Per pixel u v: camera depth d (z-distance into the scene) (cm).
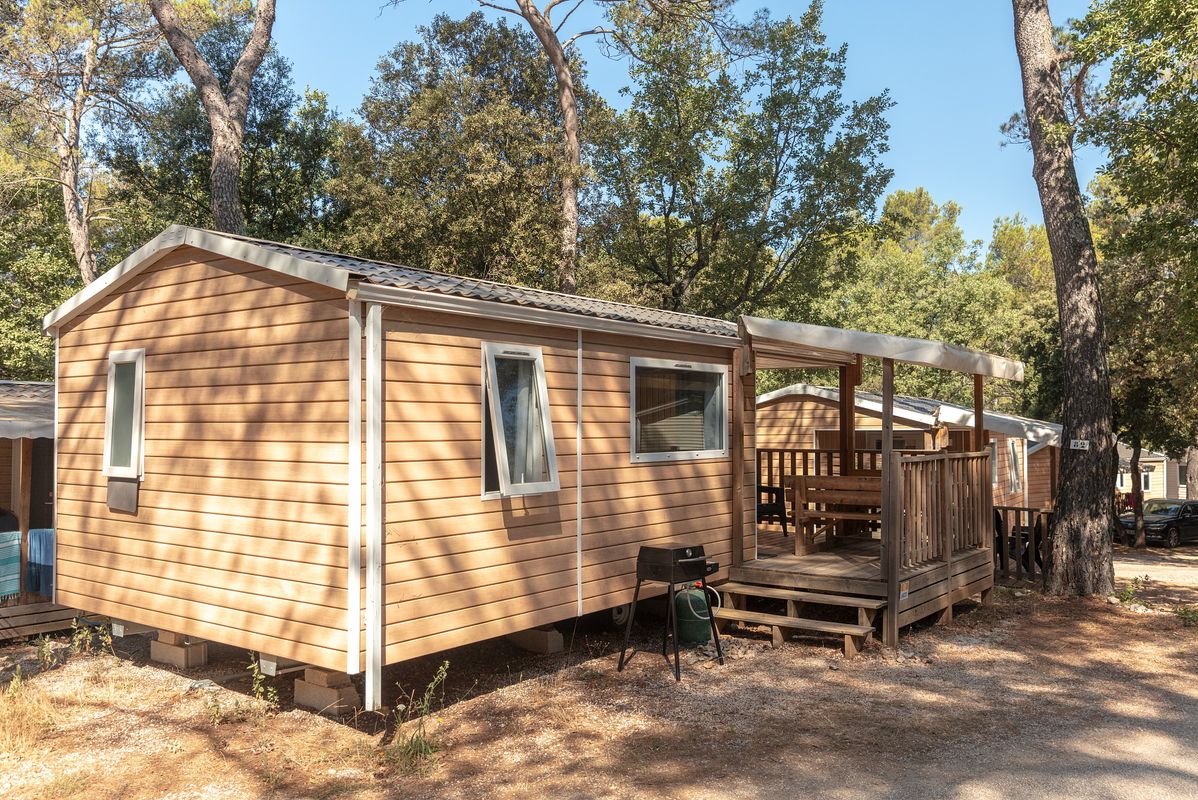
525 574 718
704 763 560
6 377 2473
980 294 3416
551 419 750
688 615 884
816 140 2489
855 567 938
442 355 649
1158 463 4141
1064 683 743
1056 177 1191
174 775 551
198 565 695
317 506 607
